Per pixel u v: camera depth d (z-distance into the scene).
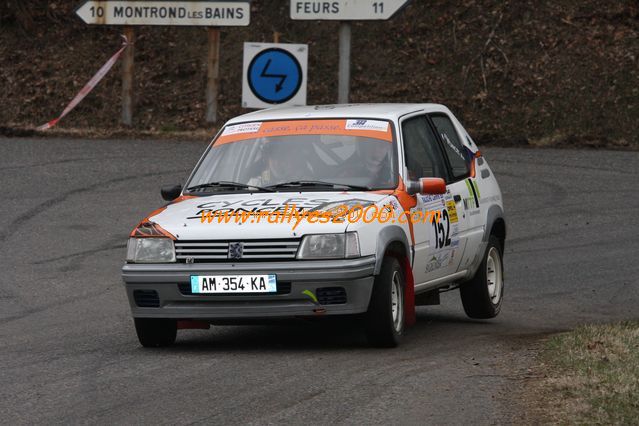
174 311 20.12
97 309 27.02
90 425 15.01
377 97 60.16
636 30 61.97
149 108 60.28
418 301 24.27
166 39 65.38
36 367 19.39
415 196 21.92
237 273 19.72
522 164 48.47
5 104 61.06
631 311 27.16
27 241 35.88
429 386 16.92
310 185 21.86
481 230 25.02
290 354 20.14
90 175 46.00
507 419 14.77
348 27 45.41
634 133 55.09
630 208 40.28
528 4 63.62
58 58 64.06
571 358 18.59
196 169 23.30
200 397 16.52
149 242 20.44
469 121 57.50
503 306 27.97
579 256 33.94
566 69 59.62
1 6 66.06
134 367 19.12
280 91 39.53
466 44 62.38
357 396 16.34
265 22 66.00
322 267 19.47
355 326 24.00
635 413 14.70
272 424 14.81
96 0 55.09
